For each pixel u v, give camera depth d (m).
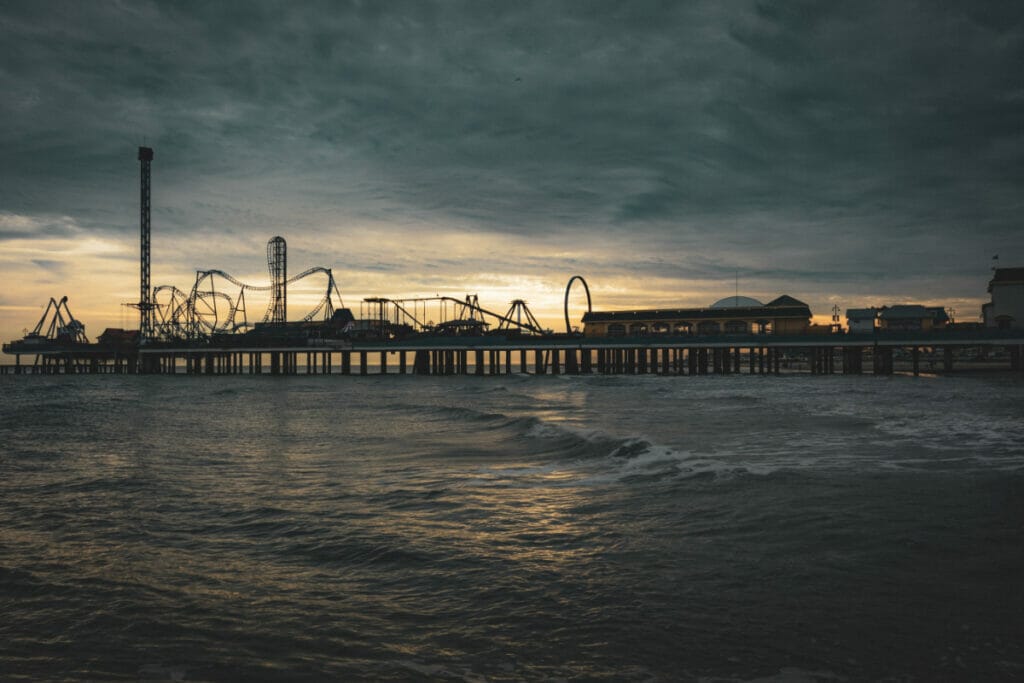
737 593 8.60
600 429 28.50
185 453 24.53
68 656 7.31
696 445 22.72
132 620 8.27
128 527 13.09
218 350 127.44
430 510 14.15
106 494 16.55
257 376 132.50
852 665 6.64
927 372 104.50
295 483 17.83
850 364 98.94
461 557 10.57
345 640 7.56
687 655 6.94
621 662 6.84
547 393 65.12
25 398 68.06
